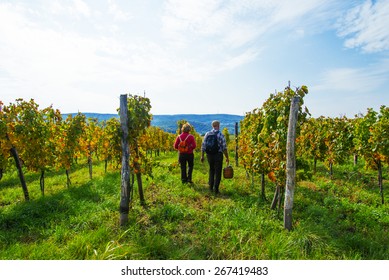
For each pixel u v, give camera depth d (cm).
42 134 716
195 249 399
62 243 412
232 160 1501
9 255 365
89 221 488
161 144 2206
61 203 599
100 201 623
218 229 461
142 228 477
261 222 485
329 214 567
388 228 512
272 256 370
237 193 718
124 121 501
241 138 975
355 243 424
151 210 554
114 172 995
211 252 395
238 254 381
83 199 632
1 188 857
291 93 531
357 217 555
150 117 612
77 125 878
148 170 623
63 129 855
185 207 588
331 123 1059
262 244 407
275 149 552
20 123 680
